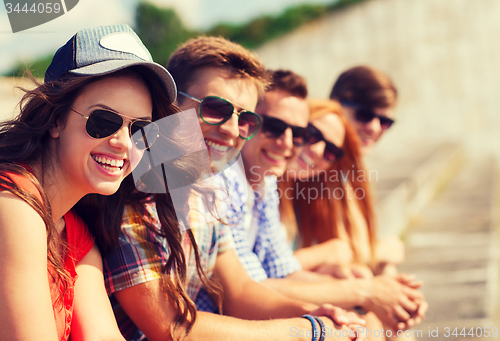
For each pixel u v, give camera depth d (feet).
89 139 3.44
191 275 5.05
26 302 3.09
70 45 3.56
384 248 9.18
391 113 10.95
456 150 45.44
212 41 5.81
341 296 6.40
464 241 18.39
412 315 6.48
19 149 3.44
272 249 7.13
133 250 4.29
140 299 4.24
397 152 40.06
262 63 5.98
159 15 55.77
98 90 3.45
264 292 5.56
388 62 82.69
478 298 11.91
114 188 3.63
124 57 3.59
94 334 3.94
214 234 5.32
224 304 5.62
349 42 85.97
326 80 68.13
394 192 19.57
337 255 7.87
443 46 88.07
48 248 3.52
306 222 8.39
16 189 3.18
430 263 15.66
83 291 4.08
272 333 4.62
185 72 5.65
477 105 71.20
